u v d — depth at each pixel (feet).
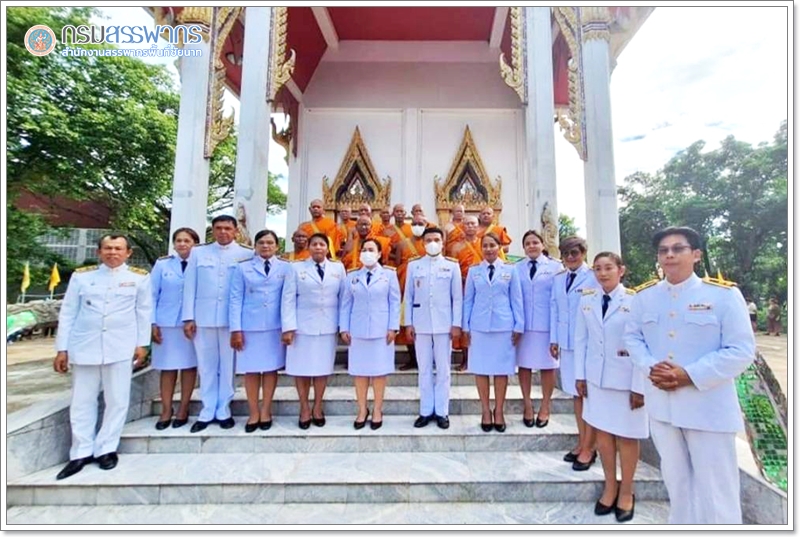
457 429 11.83
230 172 57.52
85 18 37.78
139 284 11.16
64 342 10.37
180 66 19.24
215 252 12.47
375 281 12.19
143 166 44.04
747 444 10.41
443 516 9.10
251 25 17.58
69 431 10.98
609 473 9.10
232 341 11.73
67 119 37.19
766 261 60.44
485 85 26.40
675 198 70.74
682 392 7.03
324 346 12.14
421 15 24.17
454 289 12.46
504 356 11.75
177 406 13.12
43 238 51.80
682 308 7.24
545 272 12.18
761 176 62.39
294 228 25.75
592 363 9.11
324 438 11.41
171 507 9.51
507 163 26.00
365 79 26.50
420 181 25.93
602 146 17.57
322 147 26.30
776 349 35.50
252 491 9.66
